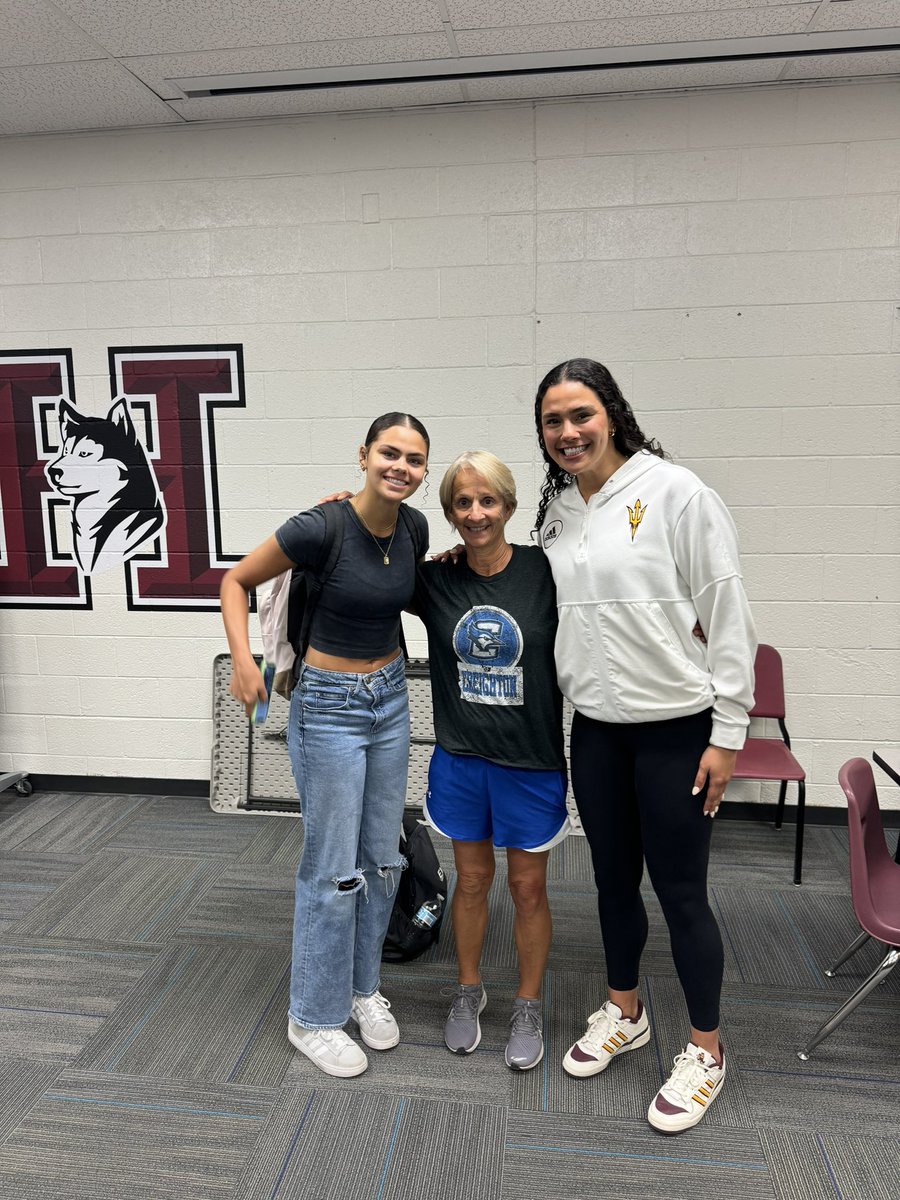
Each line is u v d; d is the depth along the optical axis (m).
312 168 2.95
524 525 3.07
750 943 2.30
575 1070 1.78
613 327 2.91
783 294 2.83
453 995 2.04
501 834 1.77
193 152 2.99
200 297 3.07
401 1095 1.75
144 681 3.34
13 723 3.40
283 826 3.10
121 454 3.21
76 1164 1.57
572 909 2.49
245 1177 1.54
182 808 3.27
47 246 3.11
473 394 3.01
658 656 1.54
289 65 2.55
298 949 1.84
